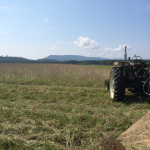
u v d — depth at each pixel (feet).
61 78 30.58
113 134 9.14
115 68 17.19
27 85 25.95
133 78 17.52
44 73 34.60
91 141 8.60
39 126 10.19
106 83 22.41
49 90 21.84
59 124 10.43
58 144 8.40
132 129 8.45
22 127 9.99
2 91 20.54
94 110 13.30
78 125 10.29
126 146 6.71
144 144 6.53
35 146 8.21
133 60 18.61
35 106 14.35
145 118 9.34
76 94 19.58
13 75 32.55
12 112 12.36
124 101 16.37
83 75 31.48
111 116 11.93
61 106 14.40
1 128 9.89
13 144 8.33
